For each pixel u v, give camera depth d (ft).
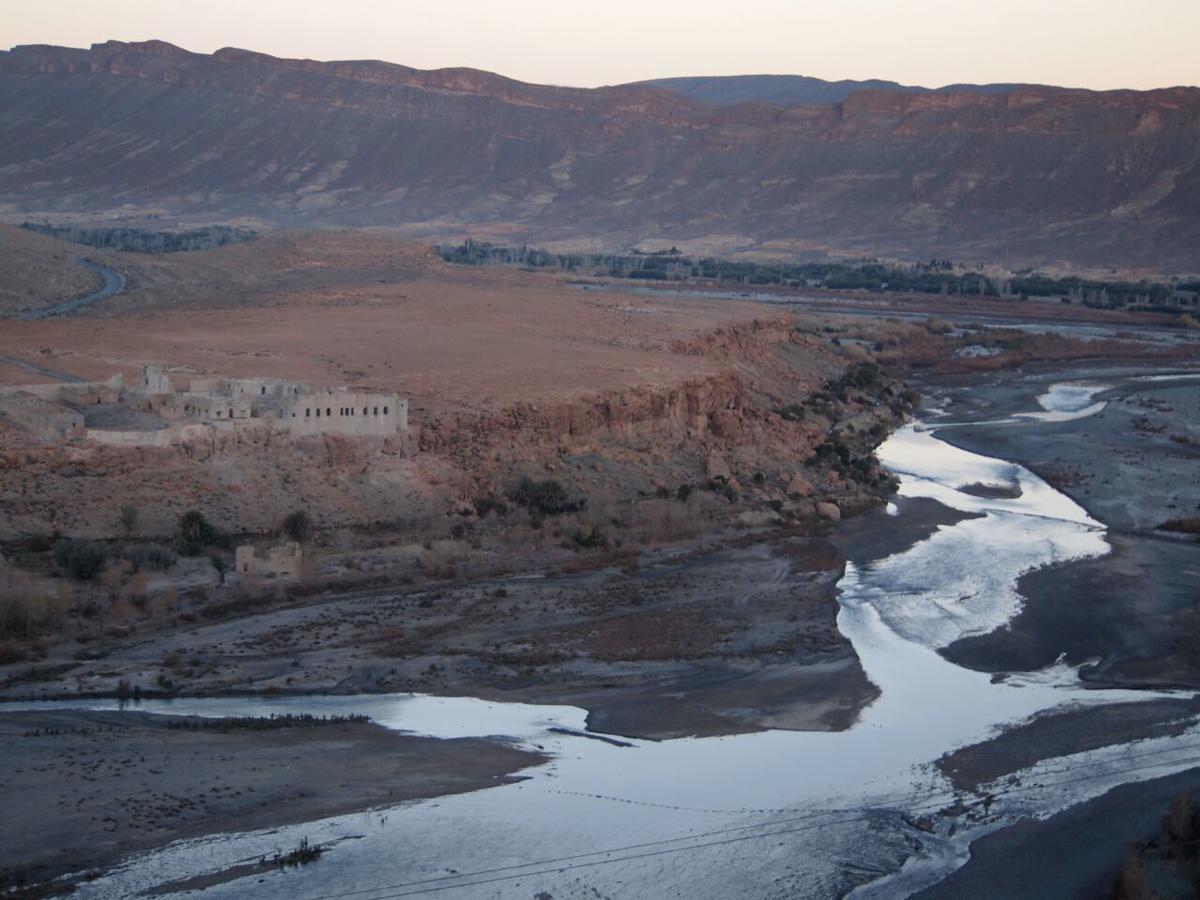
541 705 294.87
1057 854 232.94
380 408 447.83
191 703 290.35
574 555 409.69
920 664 325.21
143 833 221.66
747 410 585.63
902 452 597.11
